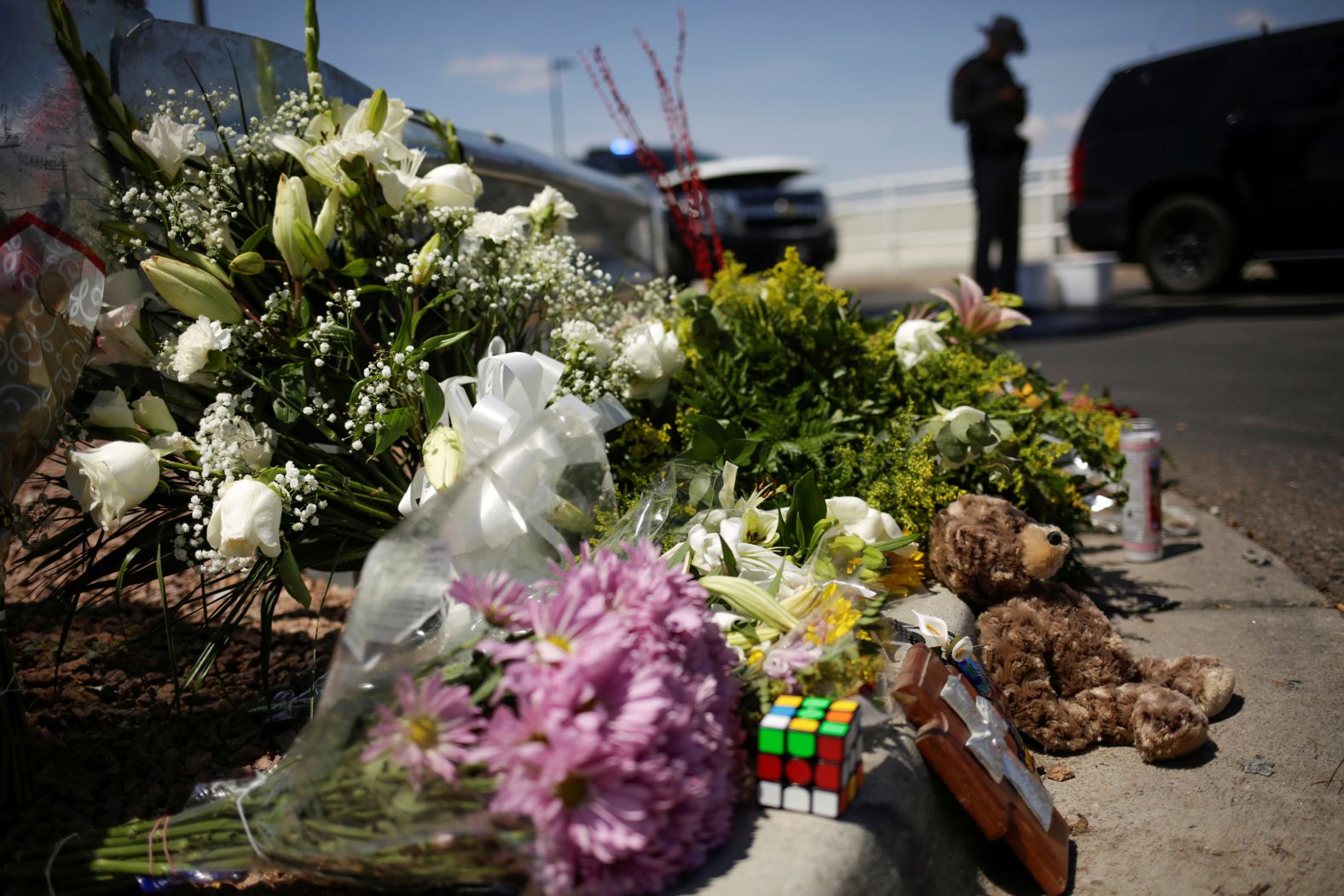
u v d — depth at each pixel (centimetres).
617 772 141
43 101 203
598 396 259
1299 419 569
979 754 192
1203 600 324
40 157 201
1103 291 1079
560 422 204
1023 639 246
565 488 204
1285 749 238
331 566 251
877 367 308
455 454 208
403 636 163
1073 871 201
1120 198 1054
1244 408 603
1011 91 935
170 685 273
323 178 241
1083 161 1073
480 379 225
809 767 166
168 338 238
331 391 252
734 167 1376
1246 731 247
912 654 207
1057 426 329
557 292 282
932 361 313
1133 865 202
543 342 300
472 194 264
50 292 197
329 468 236
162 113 238
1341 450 502
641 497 223
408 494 219
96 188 226
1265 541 380
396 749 147
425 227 297
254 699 263
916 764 187
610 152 1376
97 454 206
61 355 200
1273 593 328
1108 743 246
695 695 157
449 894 170
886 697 197
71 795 212
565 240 290
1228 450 512
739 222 1323
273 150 258
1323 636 295
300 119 255
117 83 237
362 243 276
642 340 273
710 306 304
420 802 148
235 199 252
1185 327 904
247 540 203
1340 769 229
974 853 199
